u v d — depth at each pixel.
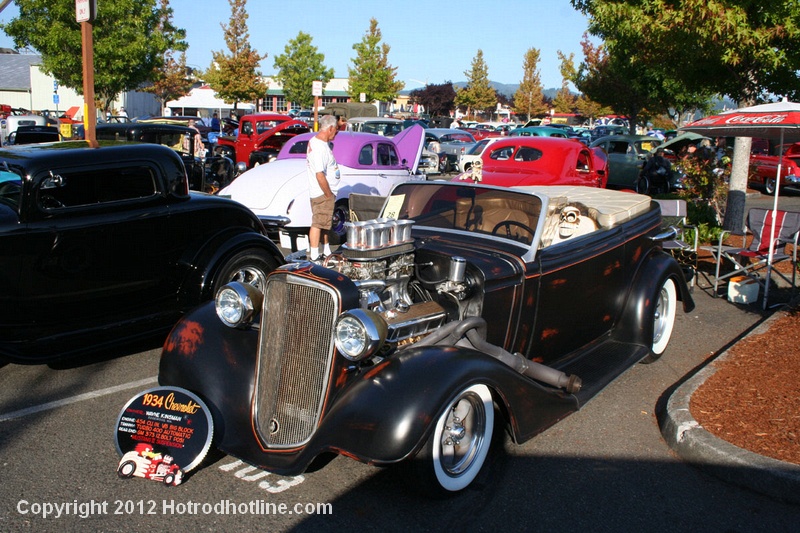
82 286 5.13
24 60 50.16
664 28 8.58
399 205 5.00
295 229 9.25
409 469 3.32
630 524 3.35
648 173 17.61
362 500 3.53
